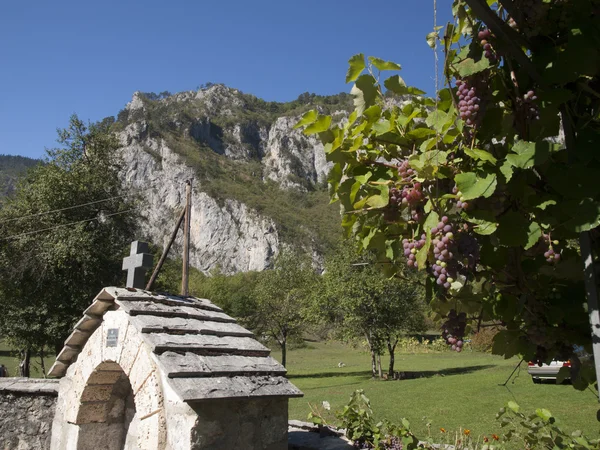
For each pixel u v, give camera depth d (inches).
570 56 74.1
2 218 874.1
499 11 88.0
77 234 824.9
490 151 80.4
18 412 247.1
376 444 172.7
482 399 510.0
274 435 155.5
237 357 164.9
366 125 86.4
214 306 204.7
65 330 823.1
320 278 1429.6
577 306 78.5
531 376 608.4
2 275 834.2
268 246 5590.6
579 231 67.5
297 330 1475.1
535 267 80.1
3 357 1453.0
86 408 189.6
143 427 148.3
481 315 88.6
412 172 80.0
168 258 1109.1
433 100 90.7
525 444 136.9
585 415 371.6
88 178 913.5
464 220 74.5
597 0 75.7
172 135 6919.3
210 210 5861.2
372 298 994.7
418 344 1656.0
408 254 80.3
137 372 154.3
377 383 863.1
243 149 7691.9
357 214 91.2
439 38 84.8
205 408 138.5
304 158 7623.0
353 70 86.7
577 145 72.6
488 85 78.0
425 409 493.7
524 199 77.1
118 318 170.4
